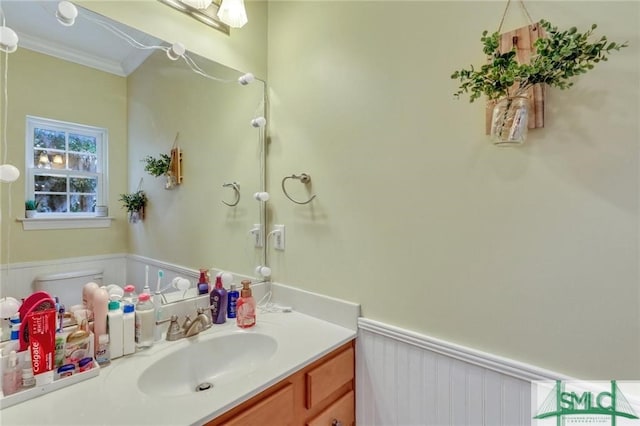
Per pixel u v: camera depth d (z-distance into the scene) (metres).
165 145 1.33
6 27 0.94
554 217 0.83
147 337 1.07
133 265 1.24
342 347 1.19
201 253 1.42
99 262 1.15
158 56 1.27
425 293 1.07
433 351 1.05
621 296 0.75
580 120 0.79
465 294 0.99
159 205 1.31
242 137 1.57
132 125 1.23
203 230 1.43
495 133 0.83
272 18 1.57
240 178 1.57
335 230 1.32
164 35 1.25
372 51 1.20
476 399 0.97
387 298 1.17
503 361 0.91
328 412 1.13
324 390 1.10
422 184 1.07
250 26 1.55
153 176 1.30
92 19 1.10
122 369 0.95
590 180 0.78
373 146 1.20
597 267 0.78
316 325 1.30
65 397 0.81
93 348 0.95
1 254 0.95
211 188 1.47
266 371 0.95
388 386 1.17
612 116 0.75
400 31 1.12
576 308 0.81
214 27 1.41
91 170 1.14
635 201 0.73
